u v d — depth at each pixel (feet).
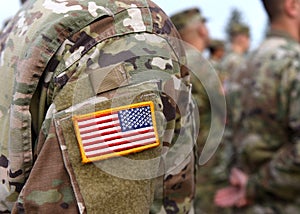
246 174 8.23
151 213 3.58
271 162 7.80
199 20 11.19
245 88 8.17
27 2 3.57
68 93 3.06
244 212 8.18
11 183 3.22
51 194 3.02
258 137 7.93
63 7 3.21
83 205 2.98
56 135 3.03
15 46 3.29
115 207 3.03
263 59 7.90
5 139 3.24
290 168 7.55
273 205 7.93
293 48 7.77
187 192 3.73
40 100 3.17
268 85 7.74
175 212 3.67
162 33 3.34
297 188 7.70
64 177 3.03
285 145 7.73
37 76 3.12
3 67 3.32
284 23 8.04
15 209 3.11
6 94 3.26
